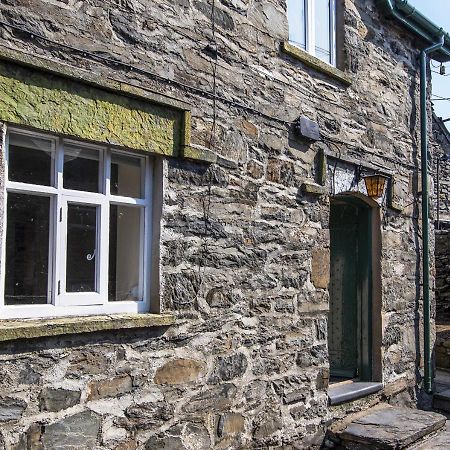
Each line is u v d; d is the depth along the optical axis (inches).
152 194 157.8
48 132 133.6
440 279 435.8
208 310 166.9
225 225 173.6
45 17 132.8
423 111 280.2
